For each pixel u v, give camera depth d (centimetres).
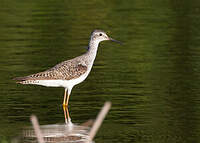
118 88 1553
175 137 1148
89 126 1243
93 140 1136
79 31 2302
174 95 1470
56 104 1430
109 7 2741
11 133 1181
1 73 1719
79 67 1462
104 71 1758
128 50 2047
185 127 1215
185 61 1858
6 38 2203
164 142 1116
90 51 1528
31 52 1989
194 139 1134
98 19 2502
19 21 2461
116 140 1134
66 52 1975
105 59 1919
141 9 2703
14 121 1269
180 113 1316
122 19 2506
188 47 2053
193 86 1555
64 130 1207
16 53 1980
